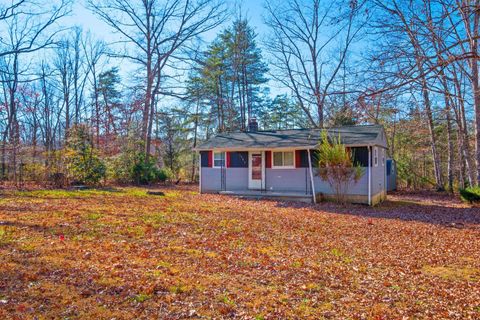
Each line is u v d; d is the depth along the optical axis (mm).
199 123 33844
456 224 10578
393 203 16375
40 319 3816
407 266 6258
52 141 31078
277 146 16062
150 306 4266
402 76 4359
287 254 6844
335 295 4824
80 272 5246
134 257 6168
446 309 4391
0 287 4570
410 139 26406
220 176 17984
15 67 25328
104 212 10578
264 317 4078
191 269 5688
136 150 24109
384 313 4254
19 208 10742
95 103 31906
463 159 21750
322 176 14742
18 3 15344
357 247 7594
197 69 27938
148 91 25969
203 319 3998
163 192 17719
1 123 25141
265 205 14125
